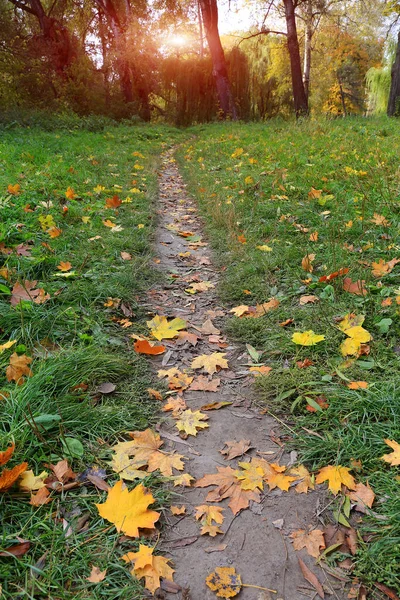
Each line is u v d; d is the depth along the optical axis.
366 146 8.09
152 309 3.41
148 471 1.92
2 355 2.45
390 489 1.78
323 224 4.67
